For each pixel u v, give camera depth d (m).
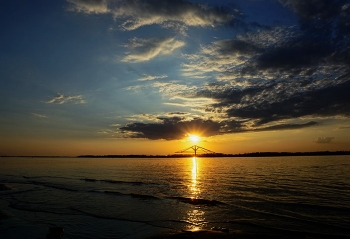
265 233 12.68
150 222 15.02
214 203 19.78
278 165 69.00
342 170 47.66
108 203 20.38
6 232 13.45
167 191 26.31
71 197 23.09
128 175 45.34
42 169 63.81
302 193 23.36
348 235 12.16
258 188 26.97
